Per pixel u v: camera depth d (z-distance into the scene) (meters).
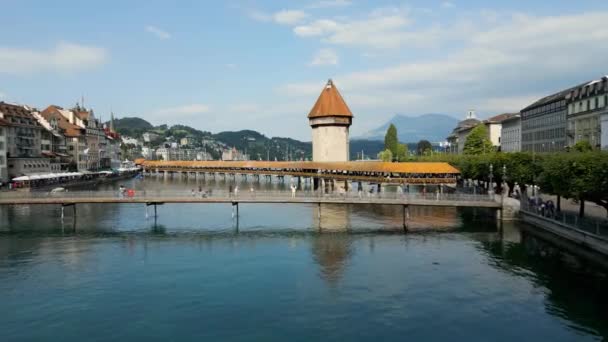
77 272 47.31
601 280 42.56
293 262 50.59
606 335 32.06
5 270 48.00
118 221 77.94
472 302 38.06
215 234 66.31
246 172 174.12
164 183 164.75
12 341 32.06
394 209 91.12
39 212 88.69
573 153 57.34
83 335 32.94
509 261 49.28
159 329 33.75
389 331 33.00
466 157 109.44
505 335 32.25
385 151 192.12
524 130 141.25
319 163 132.25
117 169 197.25
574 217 54.53
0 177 117.00
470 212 85.19
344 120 138.25
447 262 49.50
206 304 38.41
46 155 145.00
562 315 35.28
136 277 45.59
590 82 105.56
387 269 47.34
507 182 83.69
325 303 38.31
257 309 37.22
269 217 82.38
